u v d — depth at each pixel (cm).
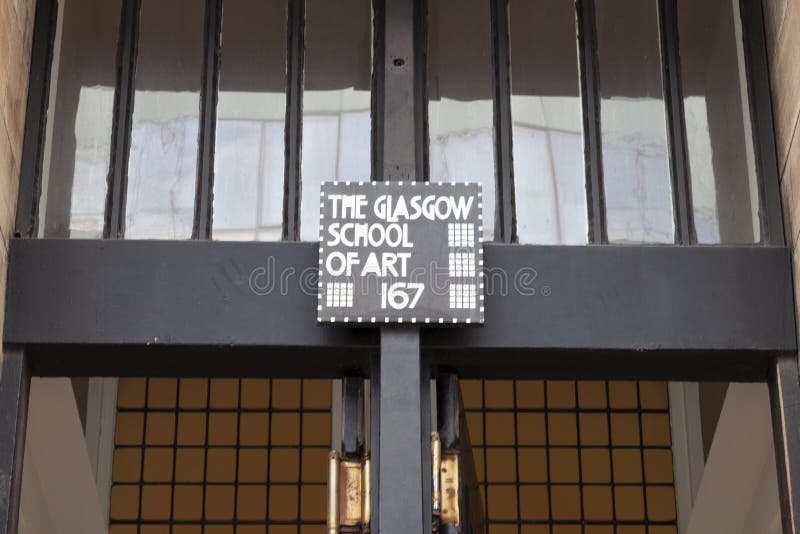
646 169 784
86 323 720
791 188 746
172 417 1358
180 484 1338
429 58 802
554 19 813
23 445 713
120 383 1363
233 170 775
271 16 809
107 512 1313
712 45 805
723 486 1216
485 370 756
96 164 771
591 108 793
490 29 809
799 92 732
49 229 756
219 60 798
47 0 791
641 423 1367
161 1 808
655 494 1343
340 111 791
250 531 1328
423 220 727
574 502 1342
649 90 800
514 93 798
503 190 774
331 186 732
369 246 721
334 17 811
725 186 778
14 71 737
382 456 689
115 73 790
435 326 716
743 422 1131
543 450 1358
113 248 736
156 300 727
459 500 730
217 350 727
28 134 762
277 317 726
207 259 736
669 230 771
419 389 704
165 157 776
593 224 769
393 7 797
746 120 790
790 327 733
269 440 1357
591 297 735
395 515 678
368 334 721
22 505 1155
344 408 748
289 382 1377
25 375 719
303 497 1339
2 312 712
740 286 740
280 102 791
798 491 703
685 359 742
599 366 752
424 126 785
